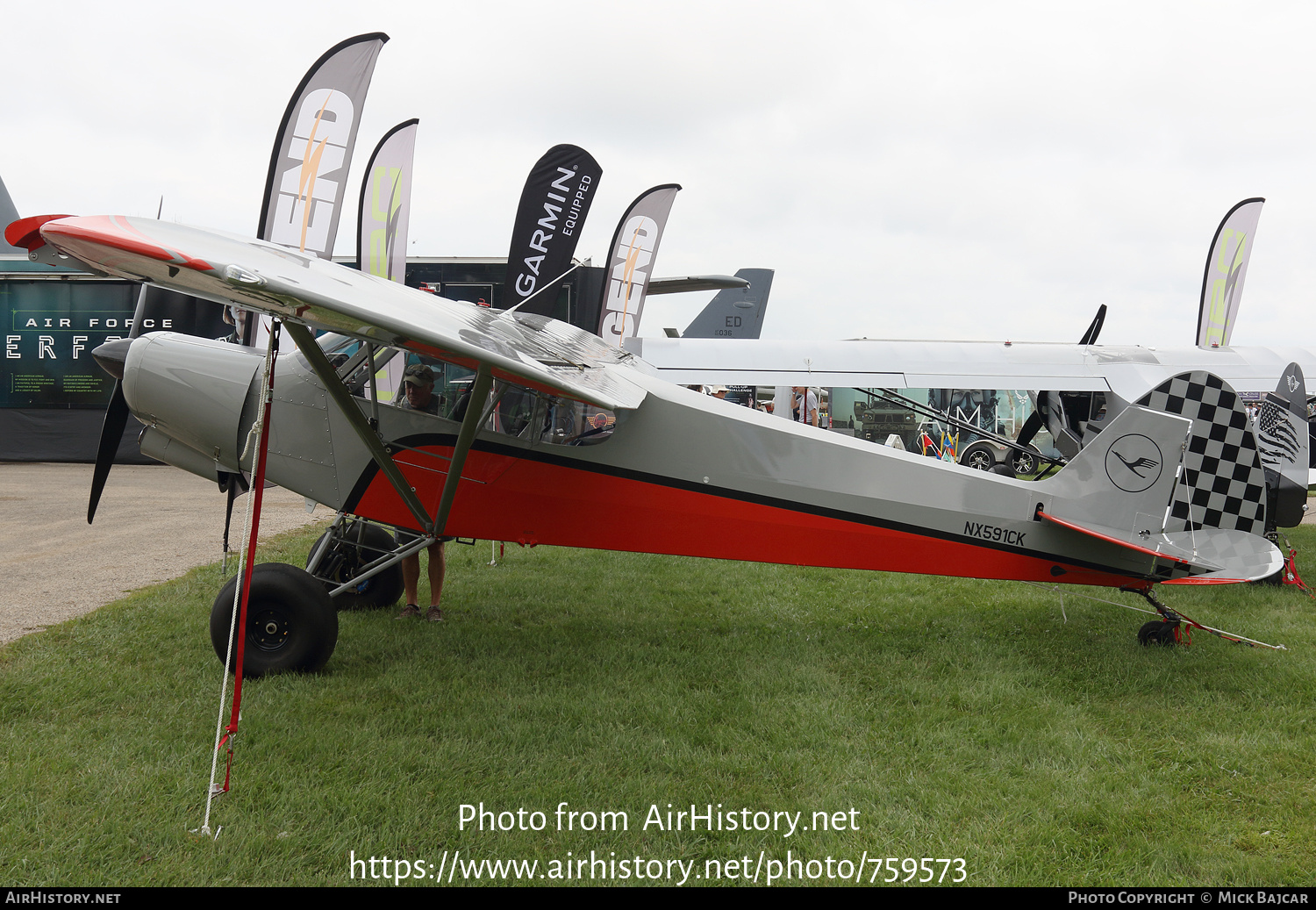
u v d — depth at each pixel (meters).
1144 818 2.87
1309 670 4.38
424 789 2.93
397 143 9.93
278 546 7.43
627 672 4.27
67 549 7.21
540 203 10.66
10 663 4.06
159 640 4.46
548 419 4.63
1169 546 4.93
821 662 4.55
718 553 4.90
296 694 3.73
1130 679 4.29
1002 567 5.06
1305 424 7.04
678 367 14.51
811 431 4.95
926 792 3.01
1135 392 14.14
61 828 2.57
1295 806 2.96
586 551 7.71
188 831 2.59
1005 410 17.84
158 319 14.55
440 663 4.33
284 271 3.33
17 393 14.76
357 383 4.53
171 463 5.04
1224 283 16.11
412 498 4.42
